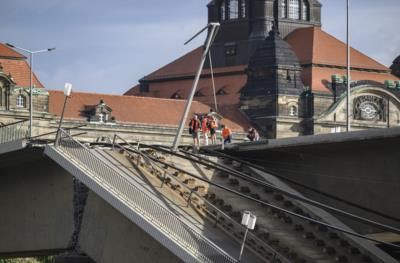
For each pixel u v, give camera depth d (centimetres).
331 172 7500
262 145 7650
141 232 6681
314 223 6750
